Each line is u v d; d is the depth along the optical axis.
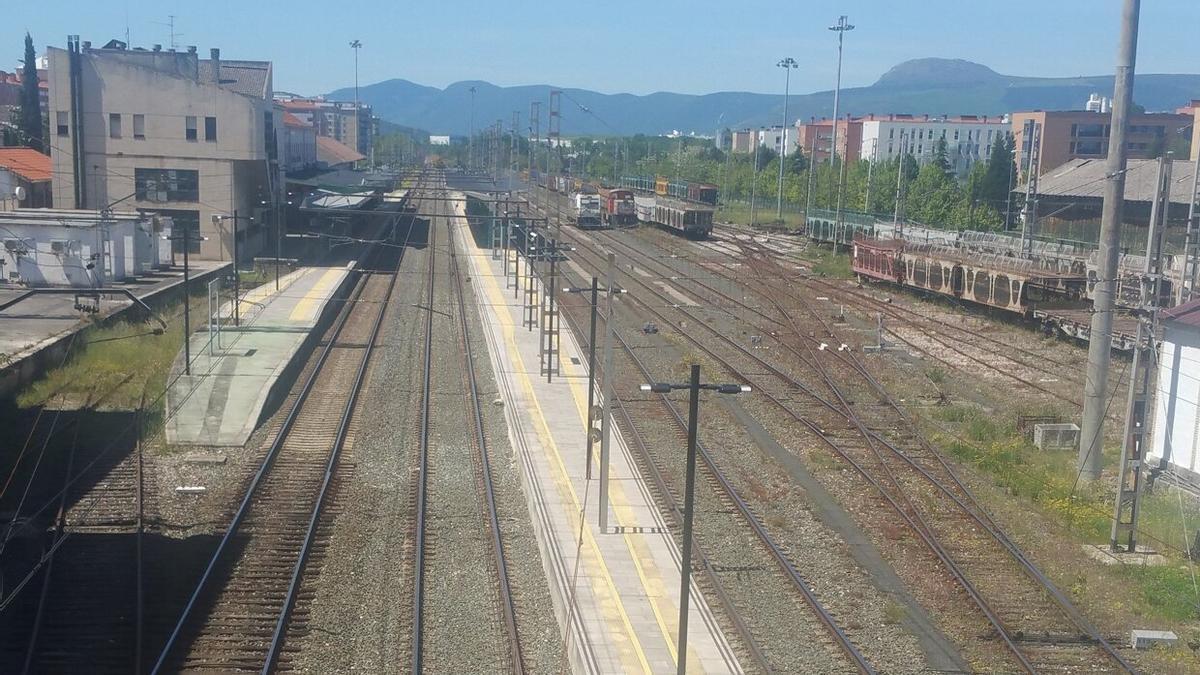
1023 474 25.69
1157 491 24.88
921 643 17.11
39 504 22.81
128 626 16.91
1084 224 63.59
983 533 21.86
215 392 31.33
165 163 60.34
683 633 14.95
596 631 17.25
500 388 35.16
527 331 45.59
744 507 23.34
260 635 16.81
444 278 62.91
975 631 17.53
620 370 38.22
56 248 46.84
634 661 16.33
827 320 47.97
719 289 57.41
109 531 21.28
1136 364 21.17
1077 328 41.28
